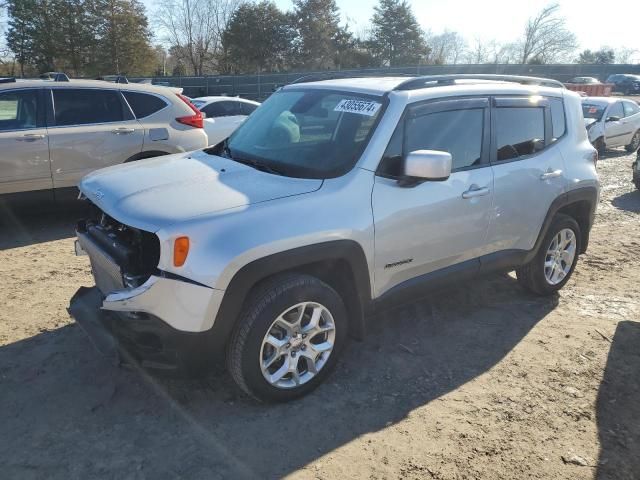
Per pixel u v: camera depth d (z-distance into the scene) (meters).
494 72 42.19
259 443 2.89
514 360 3.82
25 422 3.00
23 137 6.18
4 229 6.66
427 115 3.65
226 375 3.48
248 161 3.67
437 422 3.11
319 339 3.33
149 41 50.53
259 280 2.95
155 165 3.74
